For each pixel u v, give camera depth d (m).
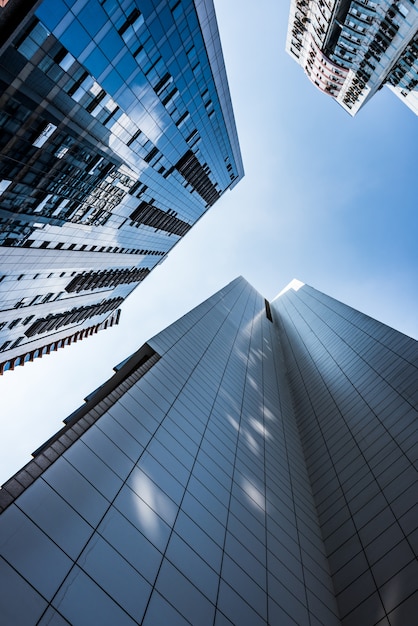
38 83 26.64
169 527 14.88
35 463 13.59
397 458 23.39
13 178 32.00
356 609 17.30
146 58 35.66
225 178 95.19
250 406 34.72
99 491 13.76
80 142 35.81
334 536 22.67
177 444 20.12
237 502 19.97
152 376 24.92
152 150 50.28
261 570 16.83
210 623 12.74
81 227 49.44
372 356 39.47
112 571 11.70
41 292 56.88
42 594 9.88
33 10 20.77
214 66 50.59
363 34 74.31
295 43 102.62
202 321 48.25
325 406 38.91
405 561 17.11
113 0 26.70
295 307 100.06
